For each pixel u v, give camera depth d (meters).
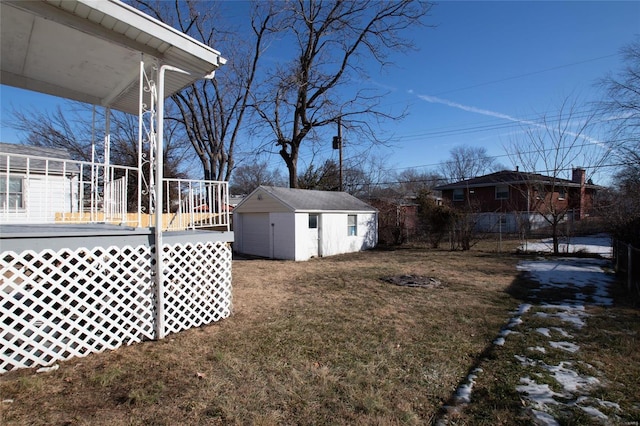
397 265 11.21
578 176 21.69
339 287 7.70
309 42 18.73
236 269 10.70
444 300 6.41
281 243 13.77
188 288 4.74
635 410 2.73
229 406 2.80
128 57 4.48
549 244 16.36
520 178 19.92
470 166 39.88
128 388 3.07
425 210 16.66
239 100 19.97
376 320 5.16
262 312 5.58
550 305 6.00
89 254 3.90
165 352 3.89
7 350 3.66
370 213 17.14
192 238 4.80
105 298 4.62
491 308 5.84
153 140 4.39
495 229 23.33
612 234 11.27
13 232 3.58
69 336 3.71
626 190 14.09
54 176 10.94
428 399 2.94
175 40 4.07
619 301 6.27
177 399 2.90
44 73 5.05
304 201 14.48
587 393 3.00
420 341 4.30
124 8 3.66
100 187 13.38
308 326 4.86
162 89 4.29
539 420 2.61
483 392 3.04
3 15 3.57
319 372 3.42
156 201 4.28
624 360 3.69
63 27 3.80
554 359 3.73
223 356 3.77
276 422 2.59
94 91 5.77
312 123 19.89
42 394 2.95
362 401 2.88
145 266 4.31
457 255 13.70
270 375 3.36
